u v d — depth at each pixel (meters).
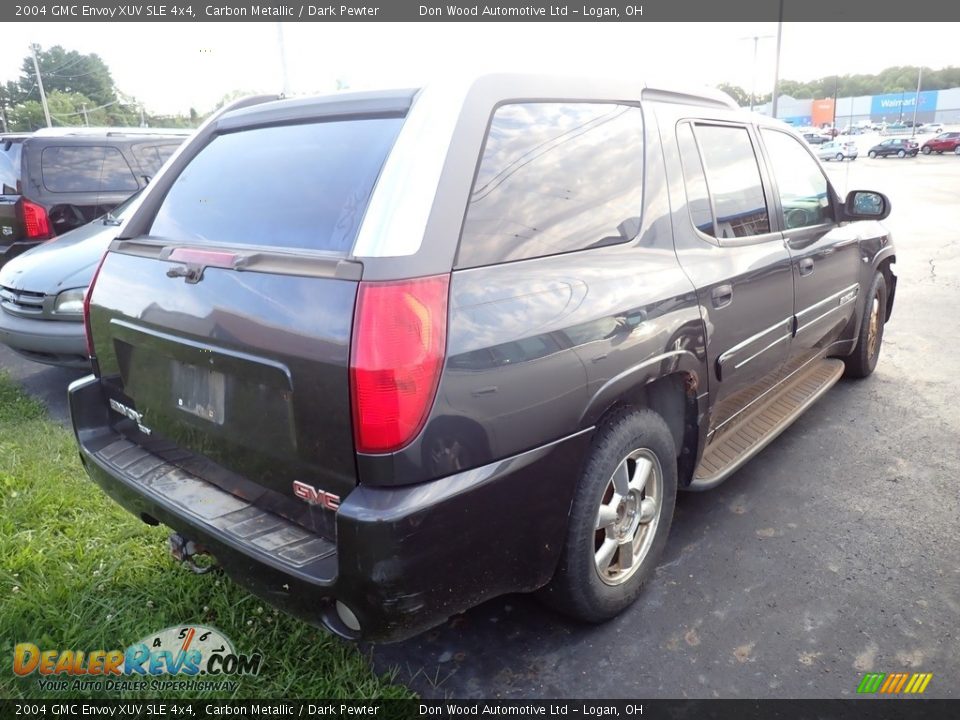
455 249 2.08
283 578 2.09
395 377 1.91
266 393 2.14
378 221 2.03
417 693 2.46
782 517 3.52
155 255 2.54
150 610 2.79
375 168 2.24
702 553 3.24
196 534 2.32
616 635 2.73
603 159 2.67
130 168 7.57
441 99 2.24
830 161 44.91
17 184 6.81
